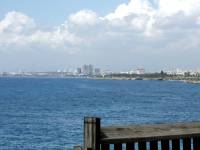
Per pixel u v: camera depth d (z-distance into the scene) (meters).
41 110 82.38
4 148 37.78
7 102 104.38
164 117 70.38
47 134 46.97
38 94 143.88
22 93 150.12
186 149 10.71
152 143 10.17
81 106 93.81
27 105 95.44
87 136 9.38
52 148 37.81
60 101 110.19
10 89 185.00
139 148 9.96
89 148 9.34
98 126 9.42
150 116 71.69
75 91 172.50
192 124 11.00
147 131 10.22
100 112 78.44
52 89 190.50
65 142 41.28
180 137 10.49
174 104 104.44
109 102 108.69
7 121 60.84
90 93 156.00
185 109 88.75
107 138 9.56
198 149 10.94
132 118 67.50
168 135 10.31
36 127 53.56
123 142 9.73
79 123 58.75
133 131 10.04
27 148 37.75
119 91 180.75
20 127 53.66
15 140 42.44
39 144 40.03
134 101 114.31
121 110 83.50
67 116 70.00
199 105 101.81
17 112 77.19
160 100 121.56
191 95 156.38
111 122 60.56
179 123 10.80
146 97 136.12
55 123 58.50
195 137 10.82
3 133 47.62
